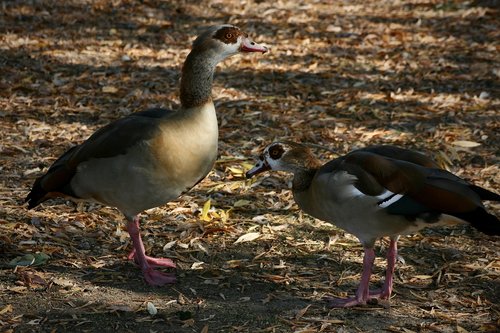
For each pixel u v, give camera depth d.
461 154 13.81
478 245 10.70
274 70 18.34
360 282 9.06
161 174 9.16
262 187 12.50
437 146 14.14
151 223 11.27
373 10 23.69
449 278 9.79
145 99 16.30
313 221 11.40
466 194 8.26
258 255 10.39
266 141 14.30
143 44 20.25
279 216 11.55
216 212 11.59
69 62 18.58
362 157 8.71
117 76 17.73
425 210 8.37
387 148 9.14
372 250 8.97
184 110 9.37
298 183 9.45
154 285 9.57
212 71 9.44
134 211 9.55
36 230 10.88
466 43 20.47
